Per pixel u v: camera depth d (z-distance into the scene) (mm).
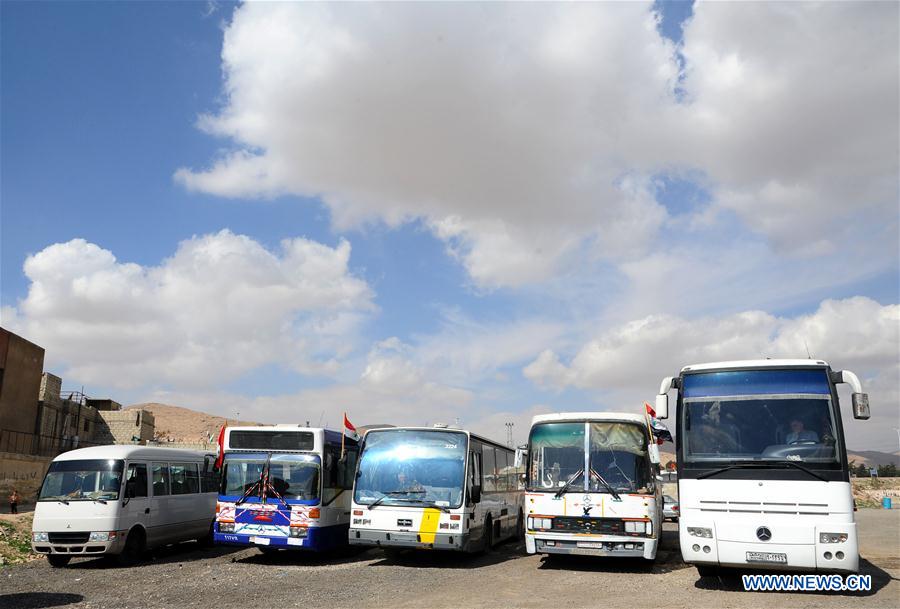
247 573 15047
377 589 12695
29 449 49188
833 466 11148
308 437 16828
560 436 15109
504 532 20594
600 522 14219
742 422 11883
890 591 11602
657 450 14750
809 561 10945
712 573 13289
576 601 11125
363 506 16219
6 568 16281
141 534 17156
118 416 61156
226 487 16797
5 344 47125
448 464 16391
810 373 11938
